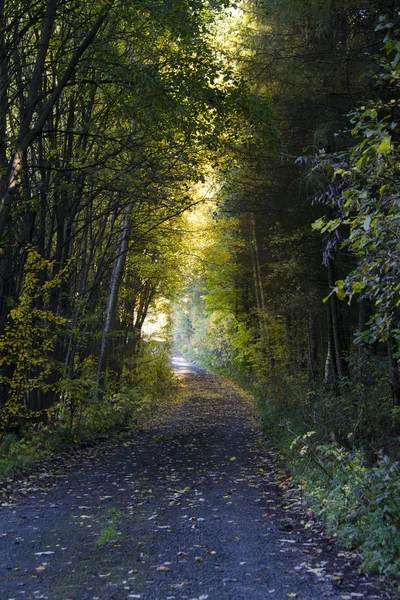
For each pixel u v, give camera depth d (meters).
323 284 17.88
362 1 9.82
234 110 11.19
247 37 12.96
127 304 26.03
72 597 4.41
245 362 35.88
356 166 5.13
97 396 16.56
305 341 21.08
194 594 4.46
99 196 16.75
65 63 11.11
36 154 13.93
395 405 8.91
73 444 12.80
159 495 8.33
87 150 13.31
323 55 11.23
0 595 4.46
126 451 12.80
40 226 13.70
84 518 6.95
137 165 12.41
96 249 18.77
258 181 15.43
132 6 10.02
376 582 4.66
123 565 5.17
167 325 31.66
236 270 27.95
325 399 10.30
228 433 16.16
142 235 18.06
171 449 13.16
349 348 14.43
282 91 12.92
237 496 8.27
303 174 11.91
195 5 10.46
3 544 5.85
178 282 27.05
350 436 8.56
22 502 7.88
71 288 15.19
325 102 11.76
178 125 11.15
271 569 5.04
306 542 5.88
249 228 22.08
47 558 5.39
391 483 5.80
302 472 8.91
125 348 24.09
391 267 5.06
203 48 10.95
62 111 13.21
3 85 11.48
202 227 23.58
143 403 22.30
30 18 10.81
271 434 14.41
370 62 10.27
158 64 10.91
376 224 4.94
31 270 11.67
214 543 5.88
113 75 10.77
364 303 10.67
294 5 10.71
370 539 5.29
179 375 43.75
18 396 11.49
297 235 16.20
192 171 13.60
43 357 11.75
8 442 11.14
